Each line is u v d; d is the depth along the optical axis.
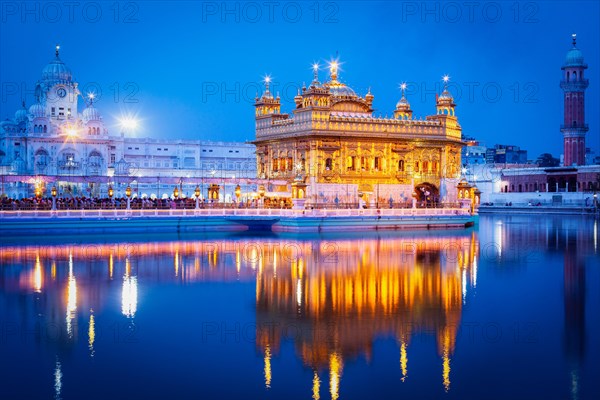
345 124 87.94
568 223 102.88
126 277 46.00
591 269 50.69
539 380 26.42
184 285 43.22
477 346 30.33
